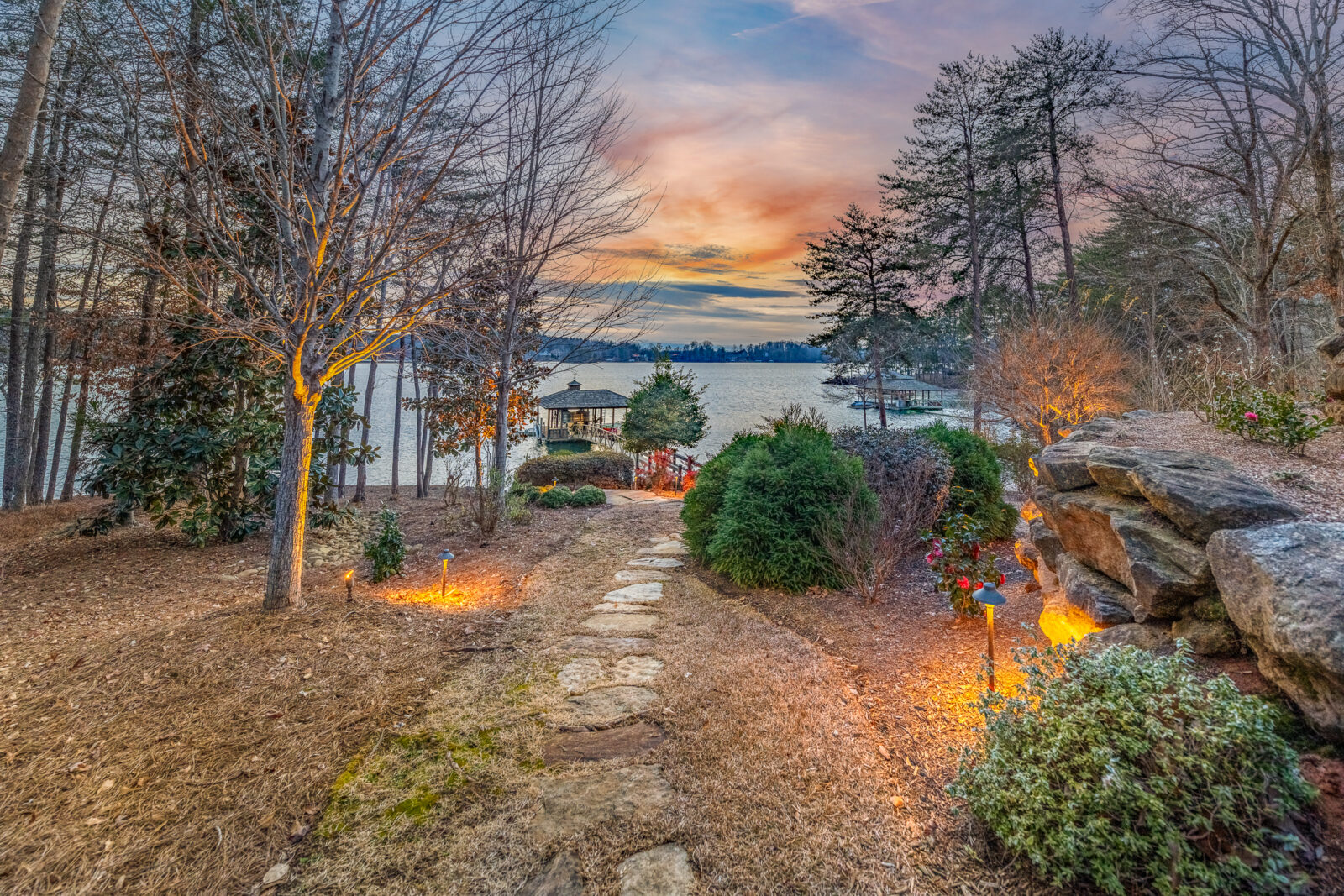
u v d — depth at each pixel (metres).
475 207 5.82
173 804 2.46
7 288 10.44
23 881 2.06
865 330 23.66
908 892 2.00
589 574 6.18
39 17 5.07
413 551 7.38
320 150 4.58
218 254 4.06
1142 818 1.90
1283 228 8.95
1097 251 16.59
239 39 4.09
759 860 2.15
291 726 3.03
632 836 2.27
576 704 3.31
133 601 5.37
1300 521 2.65
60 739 2.87
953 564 4.67
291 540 4.49
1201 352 9.42
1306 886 1.67
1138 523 3.14
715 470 6.69
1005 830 2.09
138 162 4.19
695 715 3.18
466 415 12.78
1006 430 18.03
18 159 5.61
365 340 5.53
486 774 2.67
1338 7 7.08
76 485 14.27
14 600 5.32
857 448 7.28
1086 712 2.15
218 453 6.94
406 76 4.57
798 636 4.42
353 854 2.21
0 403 18.91
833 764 2.72
